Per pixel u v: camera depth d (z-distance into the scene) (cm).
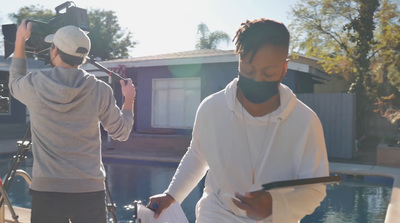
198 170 170
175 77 1467
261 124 140
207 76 1400
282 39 125
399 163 1030
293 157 140
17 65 238
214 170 151
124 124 234
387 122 1859
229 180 149
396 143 1123
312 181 117
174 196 169
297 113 138
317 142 139
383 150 1054
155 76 1510
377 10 1911
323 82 2059
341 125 1230
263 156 142
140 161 1159
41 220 215
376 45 1934
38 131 214
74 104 211
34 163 217
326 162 141
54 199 209
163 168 1088
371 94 1877
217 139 148
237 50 133
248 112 142
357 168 1007
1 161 1262
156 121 1523
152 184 888
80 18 286
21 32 245
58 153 210
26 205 725
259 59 126
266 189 115
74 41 218
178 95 1477
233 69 1358
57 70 216
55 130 210
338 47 2175
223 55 1327
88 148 217
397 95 1847
